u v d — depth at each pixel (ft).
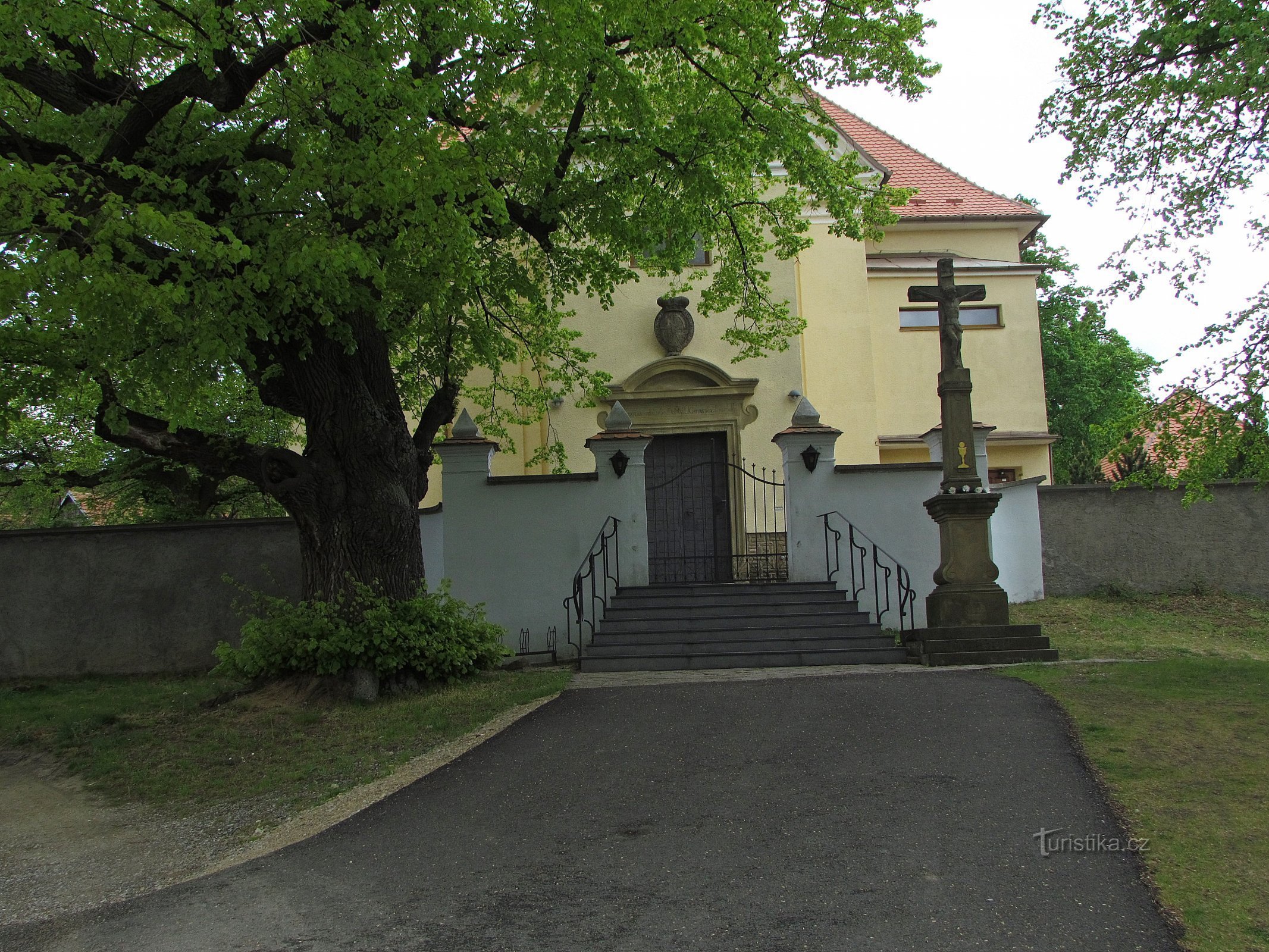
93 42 28.96
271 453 34.60
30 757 30.81
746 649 40.22
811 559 45.78
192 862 20.71
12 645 47.57
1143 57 35.04
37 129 30.45
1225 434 33.83
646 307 59.41
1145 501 52.42
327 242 27.48
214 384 41.55
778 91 39.55
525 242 39.65
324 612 33.76
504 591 45.01
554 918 15.64
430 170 27.48
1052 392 89.30
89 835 23.16
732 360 50.16
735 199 43.73
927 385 67.10
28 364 28.78
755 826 19.19
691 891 16.33
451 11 29.55
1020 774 21.36
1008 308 67.62
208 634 47.78
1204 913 14.32
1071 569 52.19
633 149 36.52
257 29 28.86
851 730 25.96
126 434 34.58
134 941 16.08
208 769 27.43
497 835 19.89
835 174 40.91
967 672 34.30
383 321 30.91
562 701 31.96
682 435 58.18
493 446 46.21
